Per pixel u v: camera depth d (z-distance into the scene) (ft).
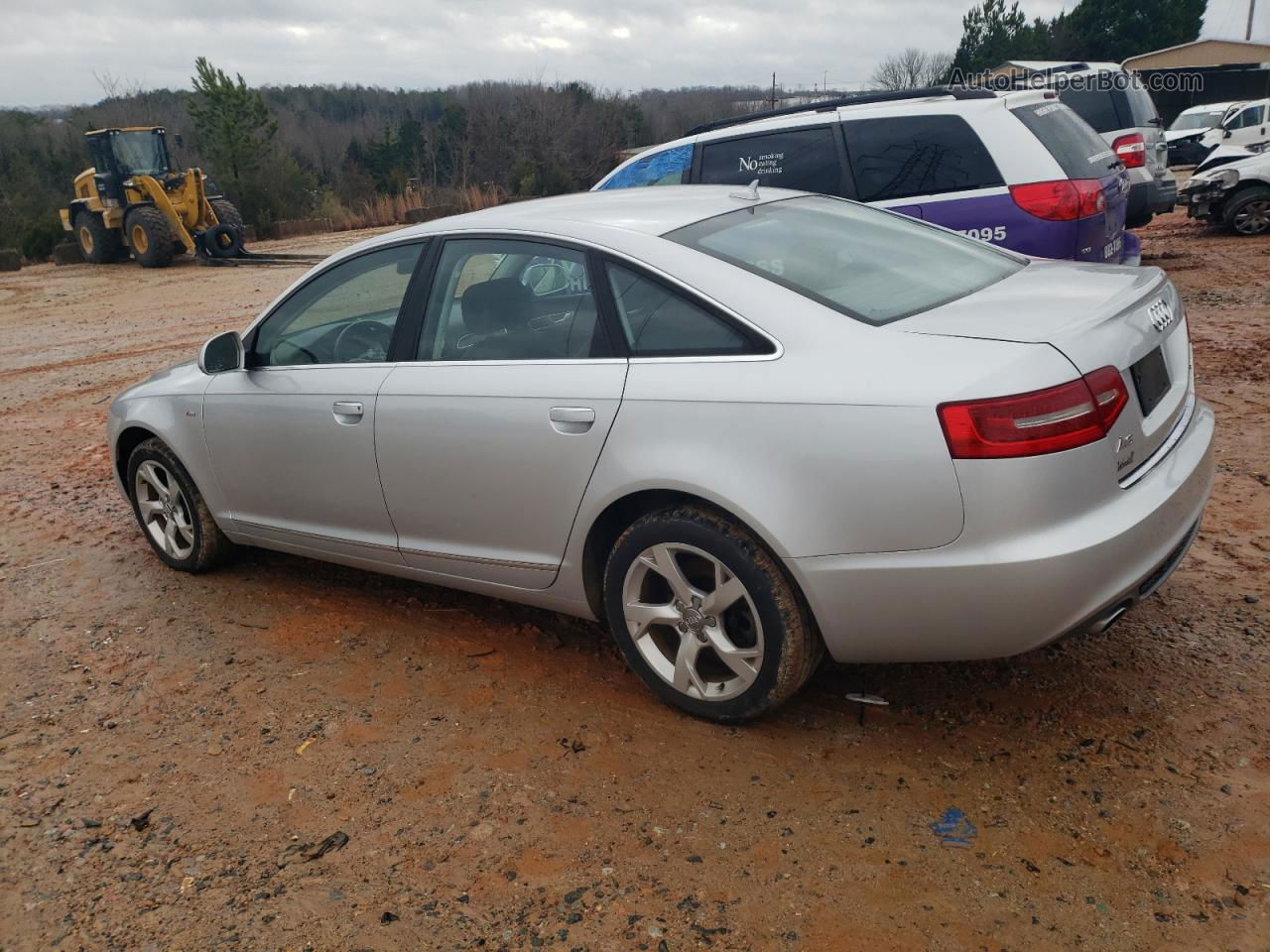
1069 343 8.65
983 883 8.13
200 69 104.01
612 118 191.42
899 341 9.01
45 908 8.70
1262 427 18.10
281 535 14.16
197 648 13.41
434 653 12.80
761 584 9.52
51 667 13.09
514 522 11.27
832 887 8.23
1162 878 8.02
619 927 8.01
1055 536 8.42
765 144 23.41
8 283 67.77
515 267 11.34
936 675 11.19
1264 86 135.54
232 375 14.16
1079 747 9.73
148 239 67.21
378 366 12.37
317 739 11.02
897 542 8.75
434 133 182.60
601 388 10.21
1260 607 11.96
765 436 9.16
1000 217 20.75
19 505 20.10
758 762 9.95
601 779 9.89
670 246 10.41
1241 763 9.27
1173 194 35.68
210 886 8.83
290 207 105.91
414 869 8.86
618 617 10.81
